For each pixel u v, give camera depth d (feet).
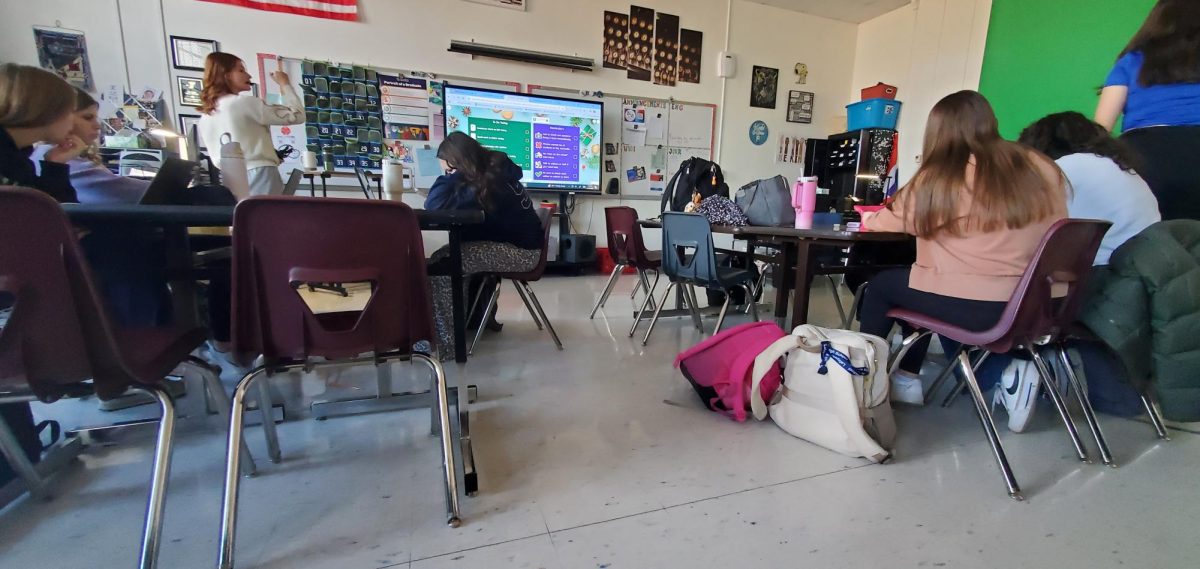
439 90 13.98
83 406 5.28
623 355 7.49
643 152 16.35
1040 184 4.09
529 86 14.82
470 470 3.83
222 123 8.36
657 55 15.94
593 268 16.56
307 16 12.68
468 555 3.15
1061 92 11.61
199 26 11.96
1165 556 3.23
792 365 4.91
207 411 4.88
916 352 5.67
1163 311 4.44
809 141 17.62
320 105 13.01
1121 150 5.00
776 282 7.43
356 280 3.05
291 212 2.84
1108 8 10.64
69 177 4.38
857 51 18.06
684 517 3.58
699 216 7.30
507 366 6.89
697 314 9.00
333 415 5.20
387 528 3.41
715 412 5.45
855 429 4.32
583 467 4.25
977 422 5.34
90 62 11.39
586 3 14.96
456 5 13.82
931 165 4.54
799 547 3.27
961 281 4.33
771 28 16.96
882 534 3.42
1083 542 3.36
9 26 10.87
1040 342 4.52
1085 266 4.17
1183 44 5.41
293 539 3.28
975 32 13.64
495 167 7.04
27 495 3.72
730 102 16.96
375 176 12.79
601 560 3.13
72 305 2.48
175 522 3.46
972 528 3.50
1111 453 4.61
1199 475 4.25
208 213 3.03
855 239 5.19
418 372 6.60
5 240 2.27
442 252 7.05
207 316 5.65
